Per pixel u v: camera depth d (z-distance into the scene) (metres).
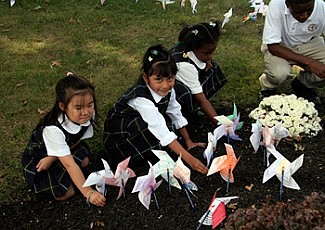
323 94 4.48
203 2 6.70
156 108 3.32
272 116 3.70
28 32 5.83
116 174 2.98
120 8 6.46
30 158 3.24
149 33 5.81
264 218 2.14
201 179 3.27
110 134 3.54
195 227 2.89
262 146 3.52
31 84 4.72
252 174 3.32
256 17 6.14
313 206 2.18
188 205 3.06
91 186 3.31
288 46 4.23
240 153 3.55
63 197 3.20
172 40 5.65
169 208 3.04
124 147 3.49
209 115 3.80
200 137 3.85
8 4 6.55
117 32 5.84
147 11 6.38
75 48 5.46
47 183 3.19
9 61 5.18
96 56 5.27
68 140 3.22
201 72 3.91
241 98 4.43
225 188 3.19
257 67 4.98
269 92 4.41
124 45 5.52
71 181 3.20
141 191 2.91
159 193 3.17
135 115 3.44
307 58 4.04
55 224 3.01
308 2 3.76
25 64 5.09
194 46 3.71
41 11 6.40
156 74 3.21
